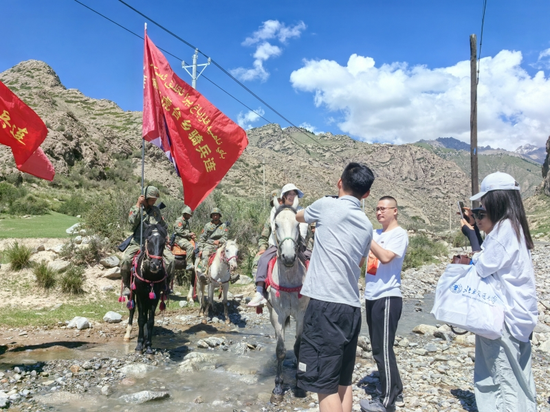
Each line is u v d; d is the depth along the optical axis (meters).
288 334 8.96
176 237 11.01
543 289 13.71
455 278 4.04
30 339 7.63
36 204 23.19
